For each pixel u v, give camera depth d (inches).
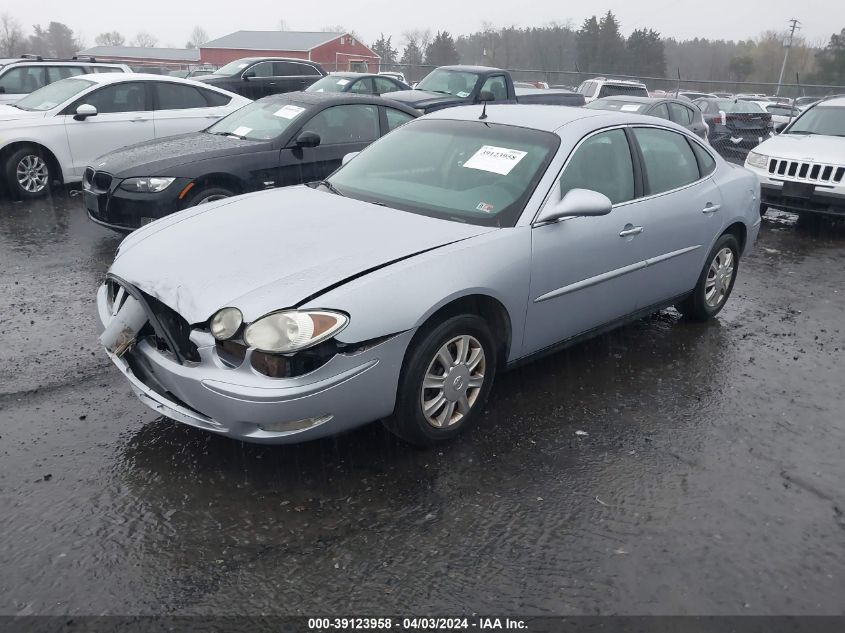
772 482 137.0
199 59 2802.7
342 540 114.8
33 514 117.6
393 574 107.9
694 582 109.1
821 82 2135.8
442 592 104.8
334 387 120.5
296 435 121.6
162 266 134.9
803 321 232.5
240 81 694.5
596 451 144.9
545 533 118.8
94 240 296.2
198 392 121.3
